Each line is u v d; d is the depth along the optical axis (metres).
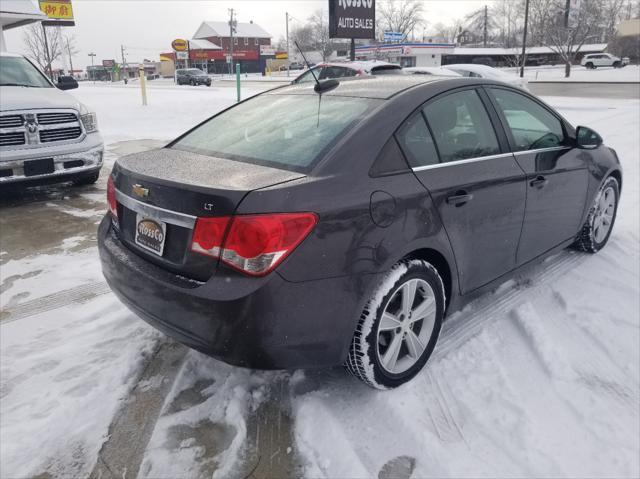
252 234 2.07
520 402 2.58
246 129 2.97
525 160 3.27
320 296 2.21
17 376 2.80
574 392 2.66
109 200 2.87
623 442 2.33
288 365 2.27
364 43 57.91
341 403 2.56
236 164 2.53
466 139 2.96
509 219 3.16
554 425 2.44
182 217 2.25
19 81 7.03
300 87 3.44
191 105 16.95
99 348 3.07
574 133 3.97
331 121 2.66
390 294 2.44
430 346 2.78
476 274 3.04
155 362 2.93
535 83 32.78
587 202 4.05
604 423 2.45
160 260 2.40
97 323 3.35
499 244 3.14
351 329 2.35
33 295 3.77
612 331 3.21
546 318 3.38
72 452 2.29
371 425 2.43
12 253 4.60
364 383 2.65
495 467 2.20
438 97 2.88
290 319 2.17
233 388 2.69
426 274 2.63
